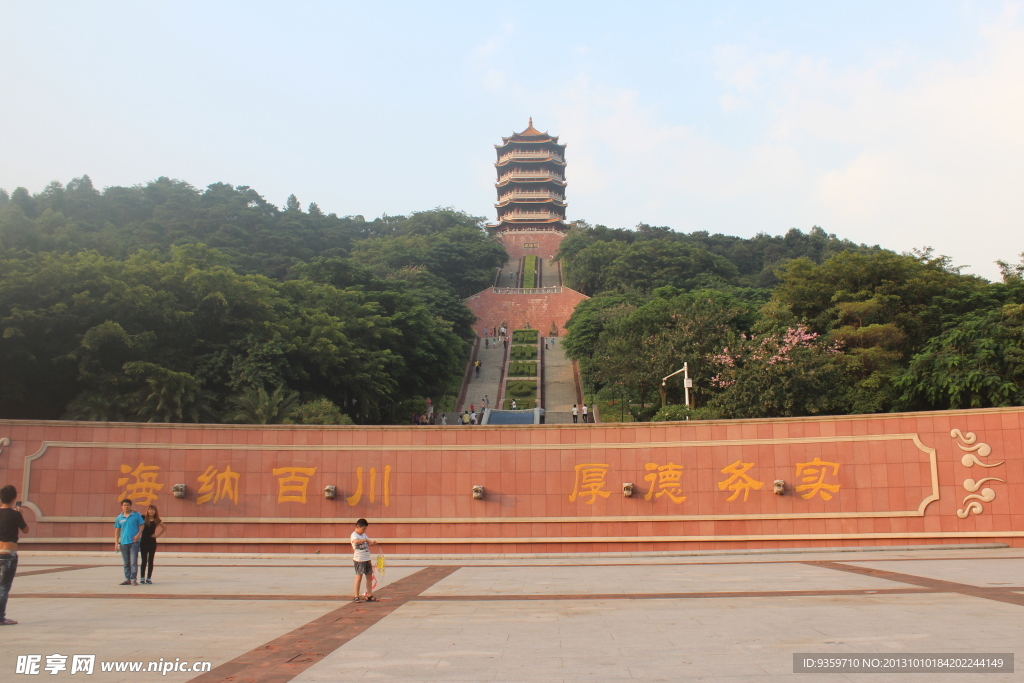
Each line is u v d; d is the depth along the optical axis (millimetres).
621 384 46844
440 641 9008
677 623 9992
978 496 21438
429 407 53969
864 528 22031
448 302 71812
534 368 67375
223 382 37250
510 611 11305
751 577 15359
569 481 23375
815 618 10133
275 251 101938
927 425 22016
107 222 97562
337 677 7281
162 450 23531
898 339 37938
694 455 23125
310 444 23781
